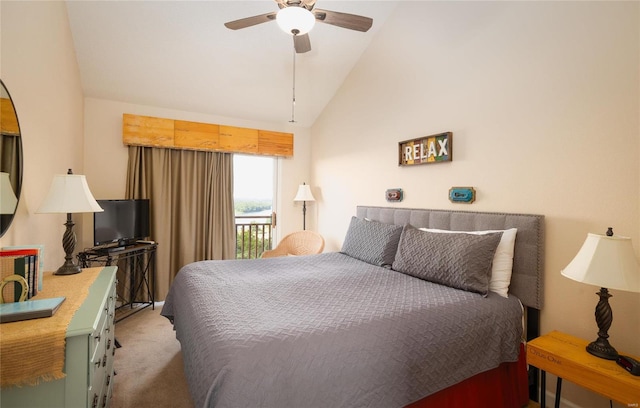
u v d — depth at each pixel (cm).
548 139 198
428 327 150
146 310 350
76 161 308
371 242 286
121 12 278
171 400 195
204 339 133
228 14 294
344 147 404
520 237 206
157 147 375
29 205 189
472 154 246
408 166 307
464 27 253
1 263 138
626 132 165
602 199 173
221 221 415
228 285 199
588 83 179
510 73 219
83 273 193
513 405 180
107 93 351
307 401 113
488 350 166
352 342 130
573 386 182
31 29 187
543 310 198
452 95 262
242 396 105
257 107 423
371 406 124
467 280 193
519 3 214
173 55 326
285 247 396
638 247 160
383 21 336
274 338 125
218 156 416
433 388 144
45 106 212
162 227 376
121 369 229
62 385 113
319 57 365
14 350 104
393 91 326
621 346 165
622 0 166
